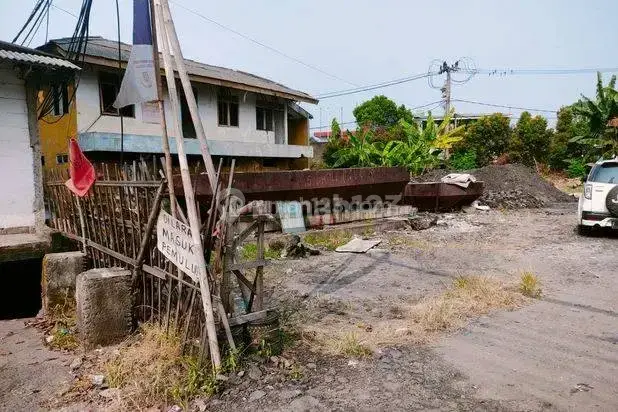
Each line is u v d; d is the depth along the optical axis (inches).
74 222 234.4
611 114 907.4
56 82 293.9
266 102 772.0
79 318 162.1
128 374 131.7
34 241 242.7
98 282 157.8
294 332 163.2
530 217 490.6
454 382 125.7
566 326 165.9
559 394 118.2
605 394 117.6
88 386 129.9
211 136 659.4
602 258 277.4
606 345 148.4
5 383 136.2
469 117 1476.4
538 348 147.0
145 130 550.9
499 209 566.6
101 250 193.3
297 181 339.3
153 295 161.2
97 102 503.8
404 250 313.4
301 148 823.1
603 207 332.5
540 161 1160.8
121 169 175.3
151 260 157.6
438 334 160.2
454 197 501.7
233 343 130.7
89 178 186.7
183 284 142.6
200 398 119.5
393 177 413.4
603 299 197.2
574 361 137.1
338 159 797.2
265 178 318.3
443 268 260.1
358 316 182.2
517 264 265.7
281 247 306.3
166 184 143.5
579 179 1037.8
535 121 1144.2
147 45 143.3
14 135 278.4
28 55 263.0
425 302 194.4
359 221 403.2
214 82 606.9
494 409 111.9
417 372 132.1
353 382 126.8
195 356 135.0
